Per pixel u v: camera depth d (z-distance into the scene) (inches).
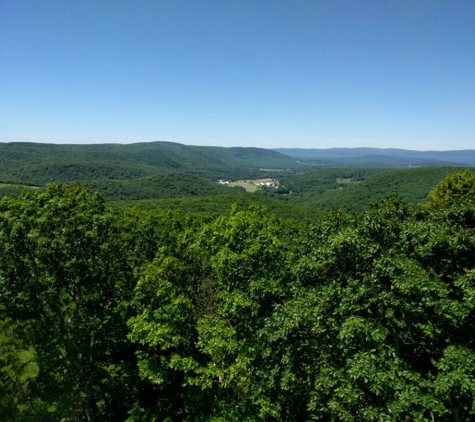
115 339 721.0
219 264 588.7
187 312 640.4
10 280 627.5
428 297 419.5
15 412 629.9
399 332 490.3
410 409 421.4
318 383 447.8
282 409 566.9
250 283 578.2
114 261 776.3
